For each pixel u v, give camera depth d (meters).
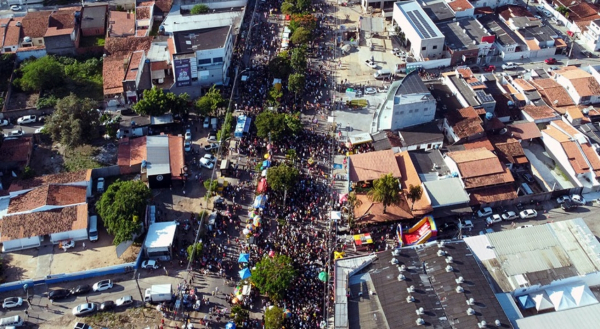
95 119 175.38
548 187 163.12
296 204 155.75
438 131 175.88
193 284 135.38
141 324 126.69
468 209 153.25
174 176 161.25
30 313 129.00
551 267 134.12
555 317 123.56
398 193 151.00
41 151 175.00
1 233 141.88
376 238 148.50
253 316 128.75
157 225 145.00
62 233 143.88
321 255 141.88
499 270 133.75
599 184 161.50
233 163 169.50
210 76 197.25
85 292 133.12
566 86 195.88
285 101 195.88
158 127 183.12
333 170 168.38
